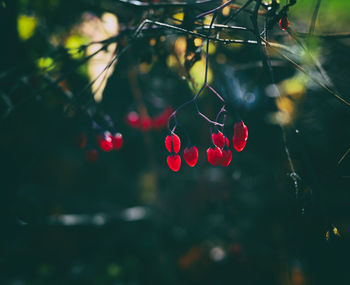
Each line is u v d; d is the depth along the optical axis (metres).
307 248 3.58
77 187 4.44
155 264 3.79
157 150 4.70
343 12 2.40
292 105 2.54
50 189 4.13
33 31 2.75
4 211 3.49
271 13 1.53
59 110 3.60
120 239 4.02
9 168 3.65
